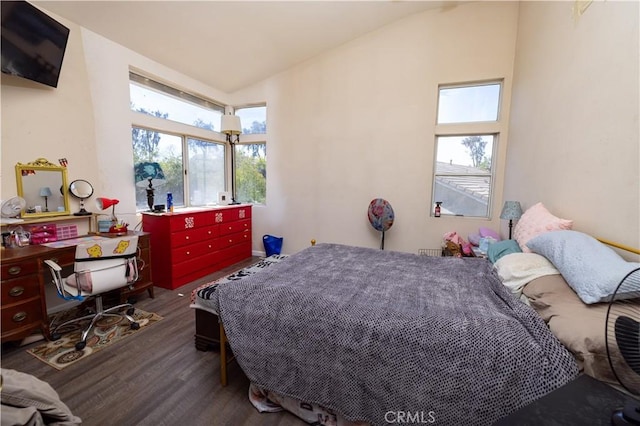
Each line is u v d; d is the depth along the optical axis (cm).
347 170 399
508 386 99
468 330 113
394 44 359
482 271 193
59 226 248
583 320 101
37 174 236
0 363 185
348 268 202
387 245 388
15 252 204
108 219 282
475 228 351
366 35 370
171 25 279
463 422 103
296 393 137
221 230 387
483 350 106
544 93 235
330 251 253
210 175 436
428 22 342
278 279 174
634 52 134
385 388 117
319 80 401
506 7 315
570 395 77
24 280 198
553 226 184
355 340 123
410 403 112
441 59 342
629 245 135
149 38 292
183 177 392
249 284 164
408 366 113
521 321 117
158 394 160
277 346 141
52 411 85
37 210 237
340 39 370
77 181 262
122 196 303
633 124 134
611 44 151
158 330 230
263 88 432
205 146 425
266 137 441
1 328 188
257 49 355
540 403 75
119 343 211
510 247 208
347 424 133
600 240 154
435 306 137
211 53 341
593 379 84
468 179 359
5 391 78
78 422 92
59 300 259
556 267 137
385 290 160
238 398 159
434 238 367
